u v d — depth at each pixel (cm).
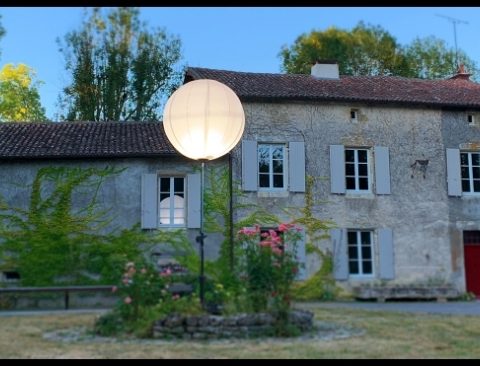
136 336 927
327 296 1680
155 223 1609
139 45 2881
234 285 1026
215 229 1630
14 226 1581
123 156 1617
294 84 1873
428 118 1847
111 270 1559
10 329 1027
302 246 1683
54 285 1548
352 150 1808
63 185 1609
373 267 1752
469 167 1877
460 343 897
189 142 1049
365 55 3609
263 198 1689
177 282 1390
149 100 2864
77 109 2803
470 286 1805
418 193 1797
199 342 884
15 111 3094
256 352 805
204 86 1049
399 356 789
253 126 1720
